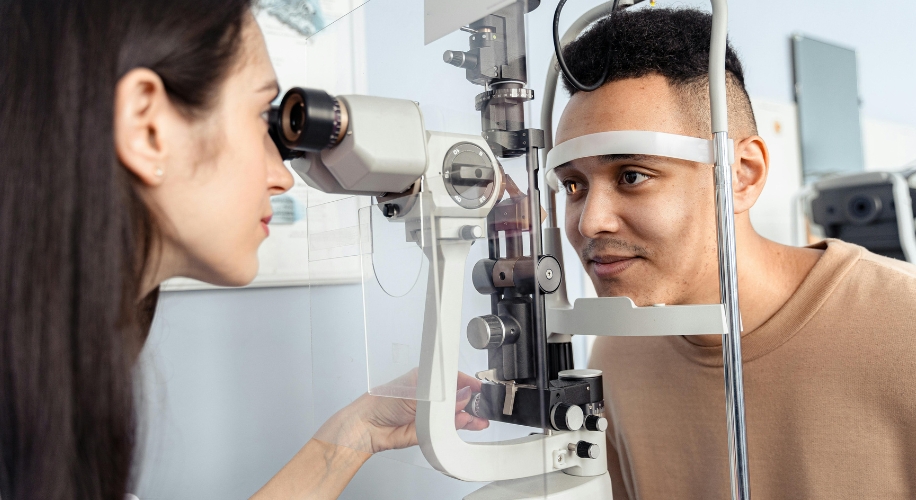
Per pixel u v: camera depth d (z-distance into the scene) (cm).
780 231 181
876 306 87
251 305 121
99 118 49
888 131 208
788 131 183
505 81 67
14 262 50
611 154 82
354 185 65
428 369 65
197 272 63
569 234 96
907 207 167
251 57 58
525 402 68
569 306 94
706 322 73
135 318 54
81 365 49
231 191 57
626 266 88
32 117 50
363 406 76
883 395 84
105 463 50
